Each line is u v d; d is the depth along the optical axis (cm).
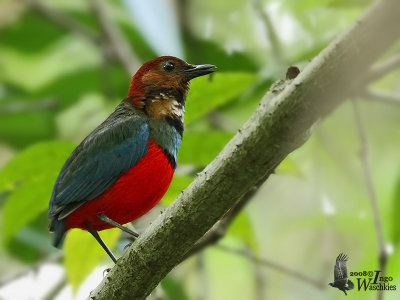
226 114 1393
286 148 659
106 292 779
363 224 1367
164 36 1138
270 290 1430
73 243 1015
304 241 1481
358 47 585
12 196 1023
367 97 1121
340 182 1398
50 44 1563
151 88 1050
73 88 1530
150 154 966
